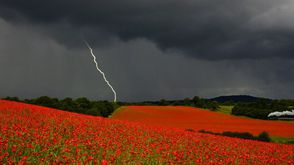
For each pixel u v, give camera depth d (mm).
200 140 27953
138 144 21516
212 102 120312
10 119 25797
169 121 68125
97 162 15445
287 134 51344
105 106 80312
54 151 16953
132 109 89438
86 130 24547
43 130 21500
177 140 25953
